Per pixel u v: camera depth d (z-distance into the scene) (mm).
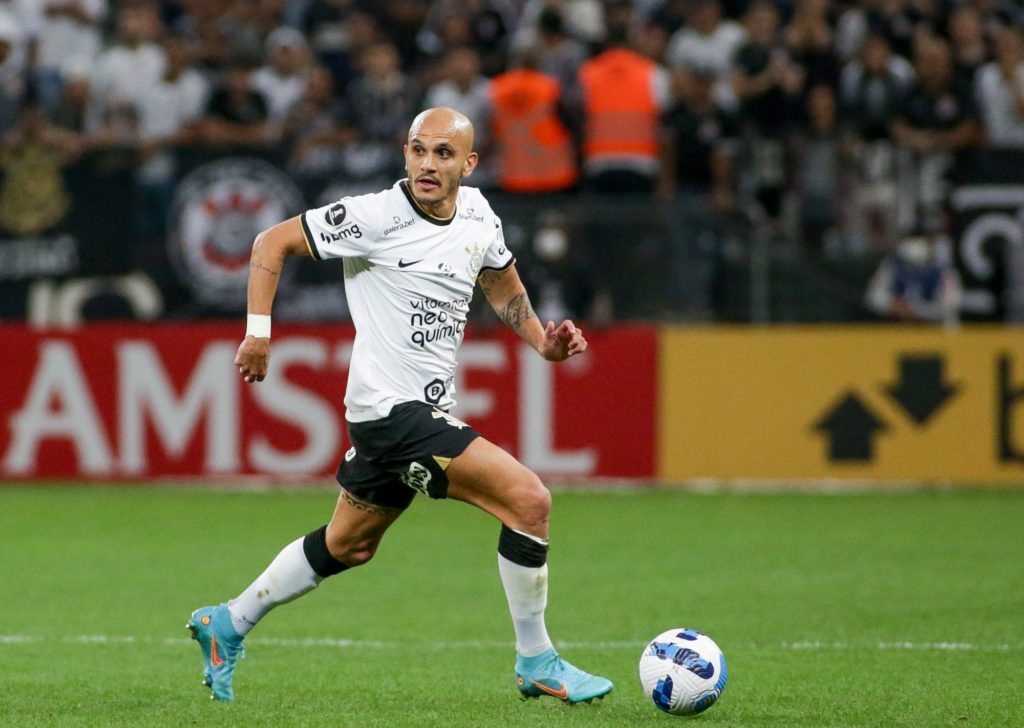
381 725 19266
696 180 50812
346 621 28438
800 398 47281
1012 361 46906
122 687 22234
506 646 26016
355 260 20281
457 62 51250
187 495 45531
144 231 47188
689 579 33062
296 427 46938
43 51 57688
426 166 19672
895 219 47625
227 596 31125
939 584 32344
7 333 46781
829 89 53312
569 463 47062
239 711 20328
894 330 47094
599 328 47000
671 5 61281
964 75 53844
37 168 47094
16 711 20344
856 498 45500
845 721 19766
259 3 60312
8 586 32031
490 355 46781
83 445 47031
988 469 47094
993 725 19625
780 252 47438
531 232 47031
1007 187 47188
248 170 47031
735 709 20516
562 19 54469
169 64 54125
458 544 38125
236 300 47375
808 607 29766
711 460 47312
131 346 46844
